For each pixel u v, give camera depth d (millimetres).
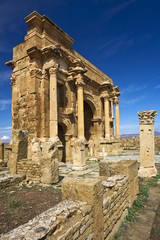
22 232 2527
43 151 8219
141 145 10289
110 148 23844
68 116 18516
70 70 18547
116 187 4891
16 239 2340
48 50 15203
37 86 15570
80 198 3629
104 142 23406
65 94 18344
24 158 10352
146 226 4805
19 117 16625
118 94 31156
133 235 4391
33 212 4926
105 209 4043
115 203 4684
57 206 3334
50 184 7910
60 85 18391
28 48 16531
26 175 8977
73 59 19016
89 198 3529
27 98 15992
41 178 8148
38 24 16359
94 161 18172
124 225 4906
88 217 3324
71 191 3746
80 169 12539
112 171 6262
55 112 15125
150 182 8719
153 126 10336
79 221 3031
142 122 10305
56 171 8219
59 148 14734
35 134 14945
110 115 31250
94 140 24797
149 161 10062
